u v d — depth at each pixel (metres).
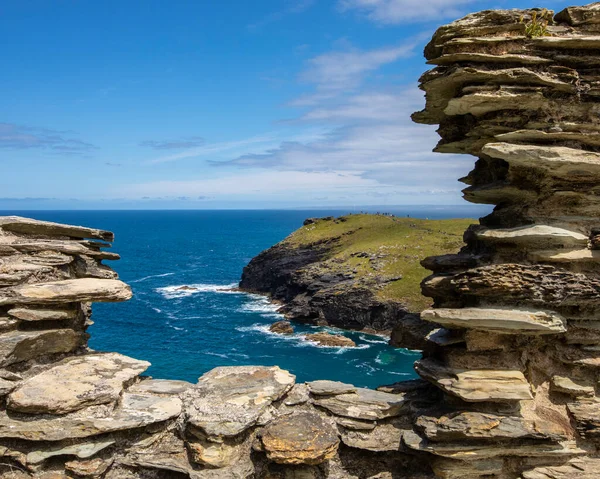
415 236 109.56
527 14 14.69
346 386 17.30
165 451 14.82
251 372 17.61
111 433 14.62
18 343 15.05
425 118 18.00
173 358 63.53
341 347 69.31
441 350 16.16
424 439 14.64
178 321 83.62
